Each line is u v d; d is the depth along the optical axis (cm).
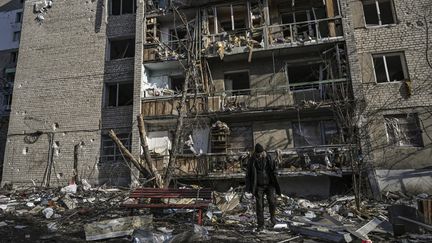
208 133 1505
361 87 1327
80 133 1669
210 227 705
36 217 834
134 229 614
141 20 1688
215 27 1591
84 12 1864
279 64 1537
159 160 1419
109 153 1620
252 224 749
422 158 1258
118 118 1642
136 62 1628
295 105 1381
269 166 708
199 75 1525
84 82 1741
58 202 1034
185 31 1723
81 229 682
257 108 1414
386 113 1338
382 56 1434
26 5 1967
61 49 1828
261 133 1471
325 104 1338
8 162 1703
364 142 1234
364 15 1513
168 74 1688
